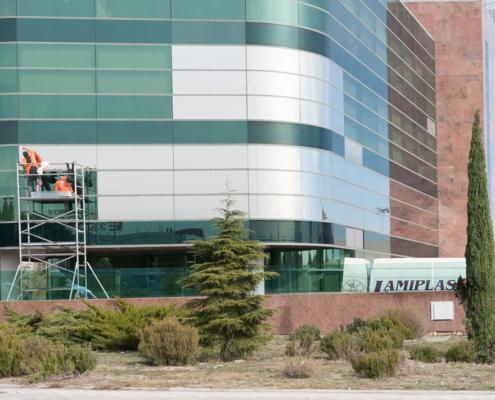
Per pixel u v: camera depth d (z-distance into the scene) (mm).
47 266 27422
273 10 30594
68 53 29562
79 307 26281
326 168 31297
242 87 29922
